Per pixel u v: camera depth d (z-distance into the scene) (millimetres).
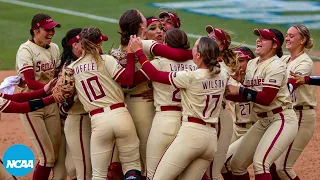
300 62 31562
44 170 31750
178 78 26641
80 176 30016
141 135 29125
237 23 76000
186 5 84688
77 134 29703
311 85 31562
